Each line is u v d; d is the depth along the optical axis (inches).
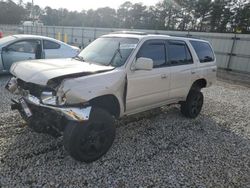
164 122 202.4
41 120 127.0
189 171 133.6
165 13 2113.7
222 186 122.9
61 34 1219.9
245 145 172.4
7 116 184.7
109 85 132.5
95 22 2650.1
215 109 255.9
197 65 208.4
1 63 293.3
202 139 176.6
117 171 127.9
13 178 114.9
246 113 250.5
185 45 200.2
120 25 2431.1
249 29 1510.8
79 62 152.3
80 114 117.2
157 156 146.6
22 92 136.3
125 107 149.7
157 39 172.1
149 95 165.0
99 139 132.6
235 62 614.5
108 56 157.2
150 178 124.6
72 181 116.6
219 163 144.6
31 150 139.5
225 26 1706.4
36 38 319.9
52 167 125.8
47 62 144.7
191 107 211.2
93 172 125.0
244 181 128.4
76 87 117.3
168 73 176.4
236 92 359.9
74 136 120.8
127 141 162.2
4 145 142.5
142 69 145.3
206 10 1846.7
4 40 306.7
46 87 120.0
